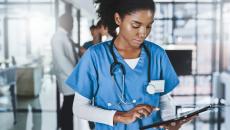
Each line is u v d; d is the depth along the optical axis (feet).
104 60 3.87
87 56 3.92
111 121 3.54
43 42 18.37
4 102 17.90
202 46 15.70
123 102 3.82
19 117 15.30
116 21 3.72
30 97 19.54
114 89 3.83
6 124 14.16
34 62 20.47
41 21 17.04
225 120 12.02
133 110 3.44
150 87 3.81
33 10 18.45
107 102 3.86
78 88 3.89
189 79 15.55
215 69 15.62
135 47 3.76
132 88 3.84
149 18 3.46
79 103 3.91
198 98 15.03
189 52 9.75
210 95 14.88
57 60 10.45
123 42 3.81
